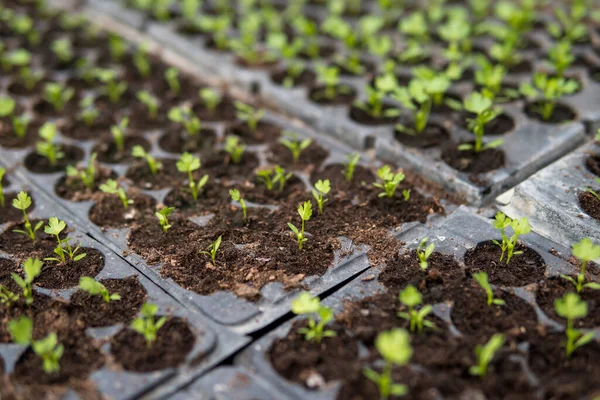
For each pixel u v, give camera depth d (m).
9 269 0.70
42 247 0.72
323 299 0.68
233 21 0.98
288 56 0.87
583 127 0.80
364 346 0.65
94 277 0.69
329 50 0.93
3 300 0.67
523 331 0.65
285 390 0.63
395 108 0.83
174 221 0.73
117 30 0.99
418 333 0.65
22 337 0.63
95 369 0.64
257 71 0.89
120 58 0.94
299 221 0.73
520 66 0.89
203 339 0.65
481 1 0.96
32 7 1.05
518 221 0.68
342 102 0.85
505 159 0.77
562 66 0.83
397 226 0.72
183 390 0.63
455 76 0.80
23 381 0.63
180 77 0.91
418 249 0.69
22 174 0.78
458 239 0.71
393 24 0.97
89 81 0.90
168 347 0.65
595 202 0.71
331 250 0.71
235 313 0.67
